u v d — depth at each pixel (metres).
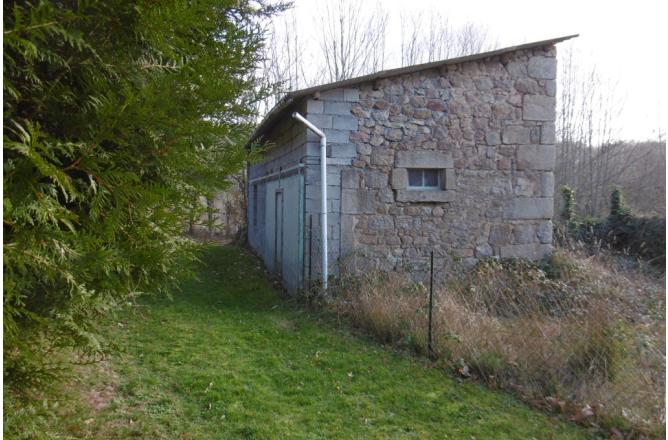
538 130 7.62
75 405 3.12
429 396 3.79
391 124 7.11
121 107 1.90
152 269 2.60
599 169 17.39
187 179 2.61
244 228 14.36
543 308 4.69
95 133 2.01
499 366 4.05
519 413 3.56
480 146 7.43
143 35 2.07
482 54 7.17
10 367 1.89
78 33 1.82
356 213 7.00
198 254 2.93
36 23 1.65
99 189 2.01
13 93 1.74
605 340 3.79
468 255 7.36
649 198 15.81
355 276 6.46
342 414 3.45
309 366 4.33
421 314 4.88
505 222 7.51
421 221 7.23
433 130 7.26
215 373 4.01
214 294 7.35
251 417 3.30
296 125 7.57
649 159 16.52
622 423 3.32
